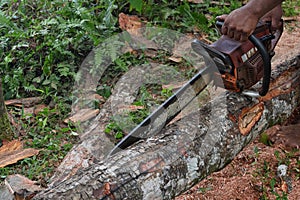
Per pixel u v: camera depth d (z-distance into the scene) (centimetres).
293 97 322
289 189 307
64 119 355
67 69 381
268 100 304
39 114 356
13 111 359
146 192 246
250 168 321
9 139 334
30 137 341
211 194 304
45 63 381
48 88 375
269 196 303
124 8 462
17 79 377
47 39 400
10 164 317
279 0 263
